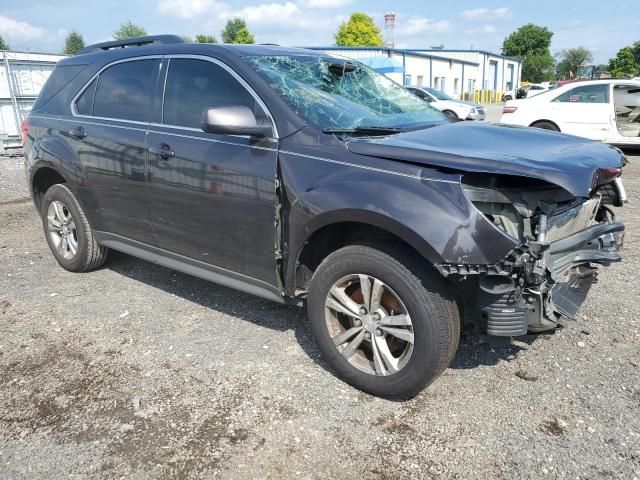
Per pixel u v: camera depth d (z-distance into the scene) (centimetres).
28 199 840
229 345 358
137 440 267
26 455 258
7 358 346
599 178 270
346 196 276
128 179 396
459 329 275
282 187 306
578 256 283
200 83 360
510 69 6806
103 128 414
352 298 305
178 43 390
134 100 400
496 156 268
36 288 462
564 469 244
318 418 281
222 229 344
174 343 362
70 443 266
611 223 299
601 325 376
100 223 445
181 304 424
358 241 291
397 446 261
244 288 348
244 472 245
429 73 4388
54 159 455
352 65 408
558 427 271
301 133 308
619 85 1107
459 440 263
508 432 268
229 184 330
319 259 321
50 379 321
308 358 340
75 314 409
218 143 337
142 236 407
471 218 249
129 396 303
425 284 266
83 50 488
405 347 285
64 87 466
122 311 413
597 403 289
